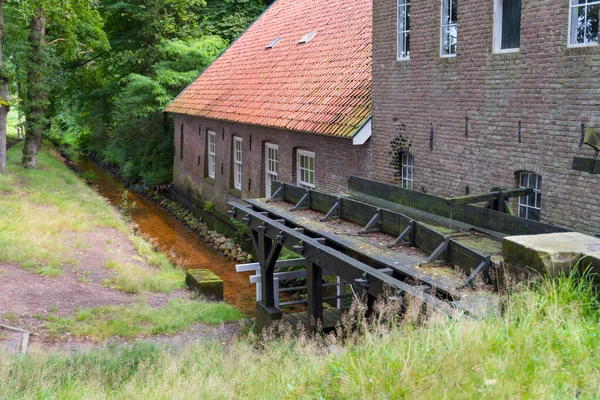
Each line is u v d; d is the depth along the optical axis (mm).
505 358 4453
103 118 39469
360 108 15281
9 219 18250
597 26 9328
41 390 6945
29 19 26250
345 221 11414
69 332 11297
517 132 10703
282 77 20969
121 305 13062
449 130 12266
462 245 7891
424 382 4418
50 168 30266
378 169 14586
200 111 24797
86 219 20734
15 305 12188
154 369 8203
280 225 11359
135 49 35750
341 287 12969
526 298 5156
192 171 27688
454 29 12094
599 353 4492
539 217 10609
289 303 13133
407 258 8711
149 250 18703
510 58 10711
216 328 12641
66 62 36781
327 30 20969
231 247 21109
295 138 18391
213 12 36750
